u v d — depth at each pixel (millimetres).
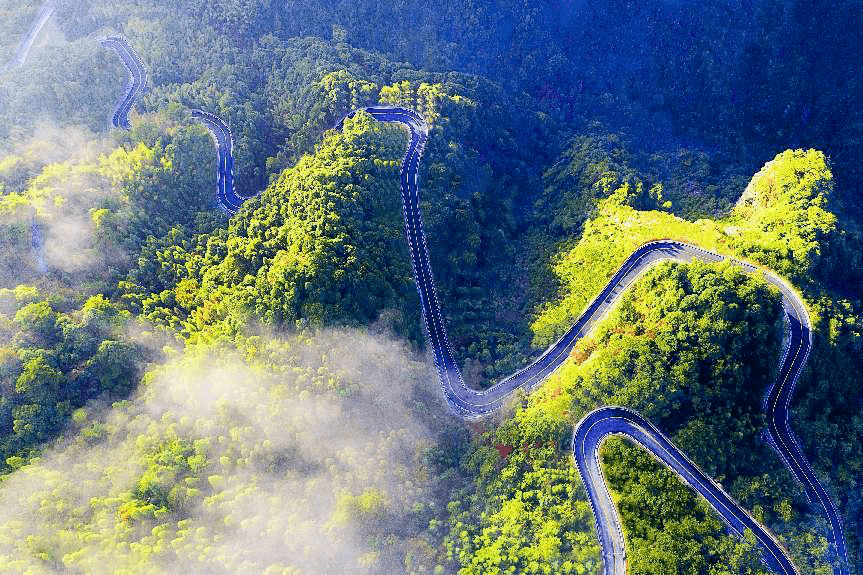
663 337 145500
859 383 157500
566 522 132500
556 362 163125
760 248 164875
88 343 141375
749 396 146250
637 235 175750
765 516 133750
